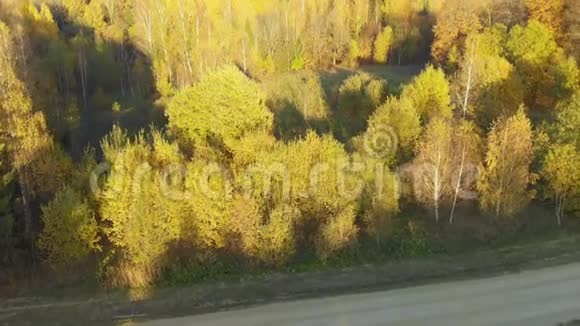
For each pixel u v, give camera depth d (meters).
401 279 25.64
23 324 22.45
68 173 27.38
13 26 47.19
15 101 25.59
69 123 37.00
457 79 37.84
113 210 25.19
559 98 39.06
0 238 25.16
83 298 24.19
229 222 26.11
